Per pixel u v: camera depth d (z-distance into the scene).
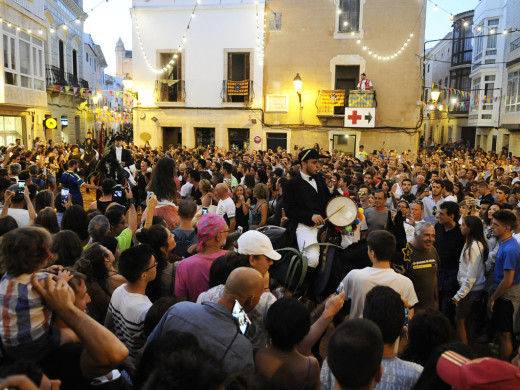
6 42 18.73
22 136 22.69
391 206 8.34
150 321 3.16
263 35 22.98
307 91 23.12
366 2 22.20
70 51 30.16
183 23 23.39
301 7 22.70
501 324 5.06
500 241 5.19
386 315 2.79
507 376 1.77
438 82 49.38
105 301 3.88
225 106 23.52
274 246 5.03
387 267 3.93
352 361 2.19
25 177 8.48
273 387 2.10
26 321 2.45
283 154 18.34
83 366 2.44
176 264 4.38
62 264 4.07
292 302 2.84
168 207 6.61
